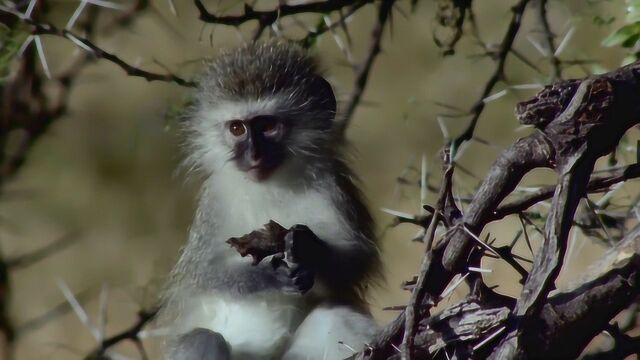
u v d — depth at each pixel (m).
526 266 12.10
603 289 6.11
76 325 15.30
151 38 14.59
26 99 11.02
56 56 12.78
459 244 5.95
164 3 14.06
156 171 16.97
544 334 6.03
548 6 10.41
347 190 9.62
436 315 6.11
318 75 9.91
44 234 16.45
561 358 6.09
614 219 7.62
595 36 12.09
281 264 8.53
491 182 5.96
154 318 10.05
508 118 16.45
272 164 9.46
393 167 16.66
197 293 9.45
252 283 8.87
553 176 14.31
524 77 12.67
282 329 9.05
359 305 9.18
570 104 5.80
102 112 16.81
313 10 9.10
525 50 13.15
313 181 9.50
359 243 9.22
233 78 9.75
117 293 15.41
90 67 15.33
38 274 16.08
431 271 5.97
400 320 6.16
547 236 5.74
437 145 16.53
